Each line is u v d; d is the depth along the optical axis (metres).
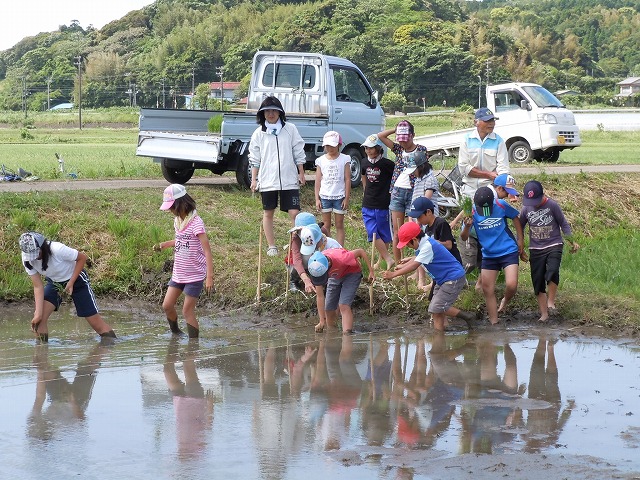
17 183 29.78
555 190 29.59
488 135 18.80
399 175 19.28
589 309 18.28
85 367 15.04
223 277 20.62
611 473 10.03
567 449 10.86
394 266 20.00
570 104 162.25
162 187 27.80
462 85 146.25
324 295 18.17
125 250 22.14
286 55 29.70
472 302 18.67
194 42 187.88
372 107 30.44
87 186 28.75
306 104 29.23
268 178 21.11
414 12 165.75
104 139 88.88
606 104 166.12
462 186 19.66
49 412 12.49
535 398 13.12
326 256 17.19
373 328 18.05
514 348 16.25
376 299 19.19
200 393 13.48
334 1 161.38
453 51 147.00
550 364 15.11
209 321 18.92
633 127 104.38
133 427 11.82
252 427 11.81
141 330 18.08
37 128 126.62
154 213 24.48
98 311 18.28
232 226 23.69
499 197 18.11
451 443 11.12
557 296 18.95
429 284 19.38
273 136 21.02
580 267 21.77
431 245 16.83
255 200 26.45
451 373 14.56
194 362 15.41
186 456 10.72
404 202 19.27
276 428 11.77
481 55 163.12
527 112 41.84
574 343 16.62
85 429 11.76
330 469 10.25
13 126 132.62
